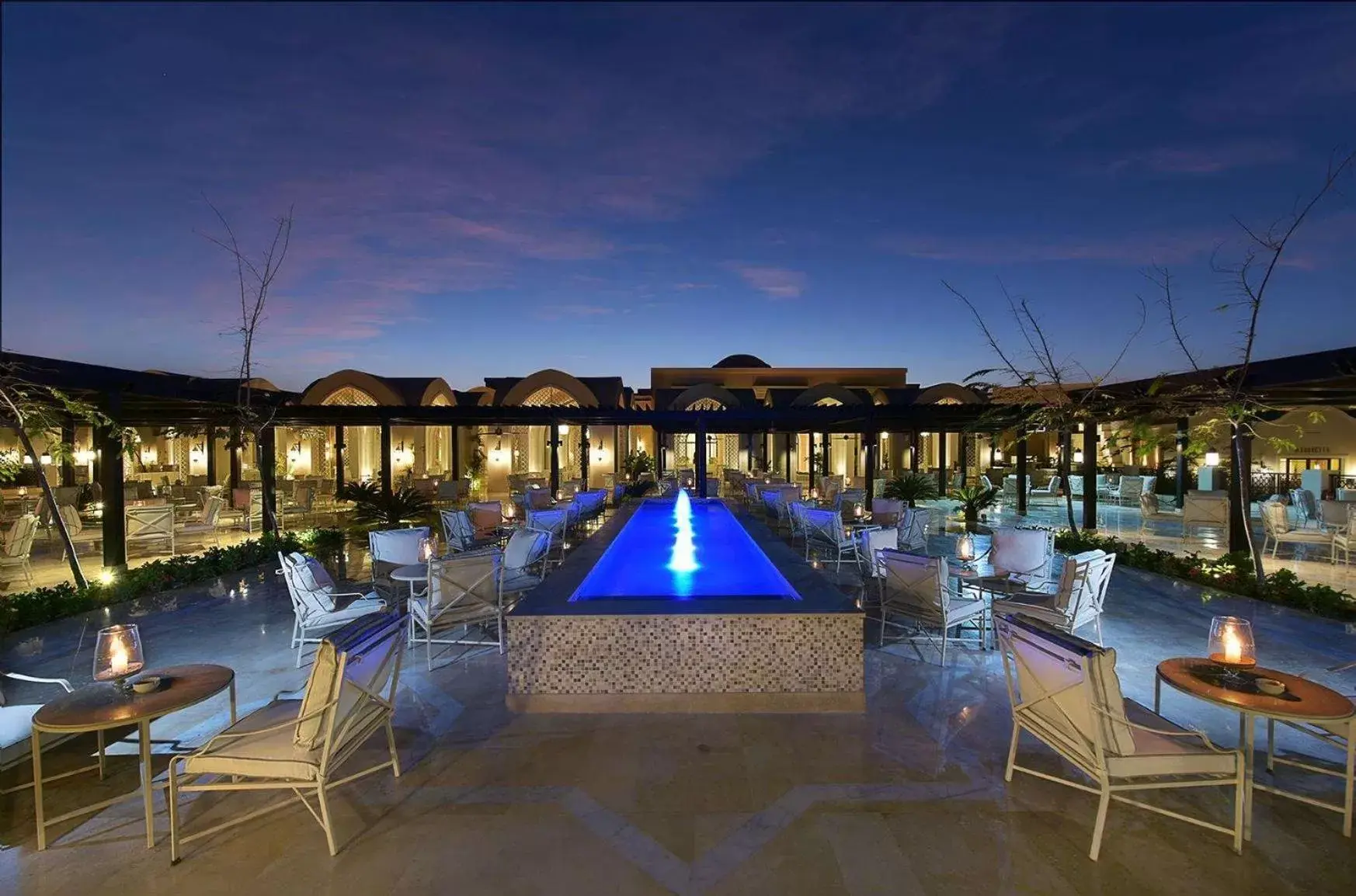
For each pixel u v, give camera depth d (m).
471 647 5.86
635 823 3.14
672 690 4.41
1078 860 2.87
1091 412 11.23
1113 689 2.90
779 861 2.86
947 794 3.38
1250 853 2.92
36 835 3.11
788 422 20.70
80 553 11.15
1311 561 9.85
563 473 25.95
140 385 9.41
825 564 9.73
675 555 8.73
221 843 3.03
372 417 15.01
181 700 3.18
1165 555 8.90
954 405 15.40
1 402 7.31
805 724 4.21
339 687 3.00
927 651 5.62
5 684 5.04
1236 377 8.80
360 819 3.20
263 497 11.78
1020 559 6.96
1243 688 3.20
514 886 2.72
